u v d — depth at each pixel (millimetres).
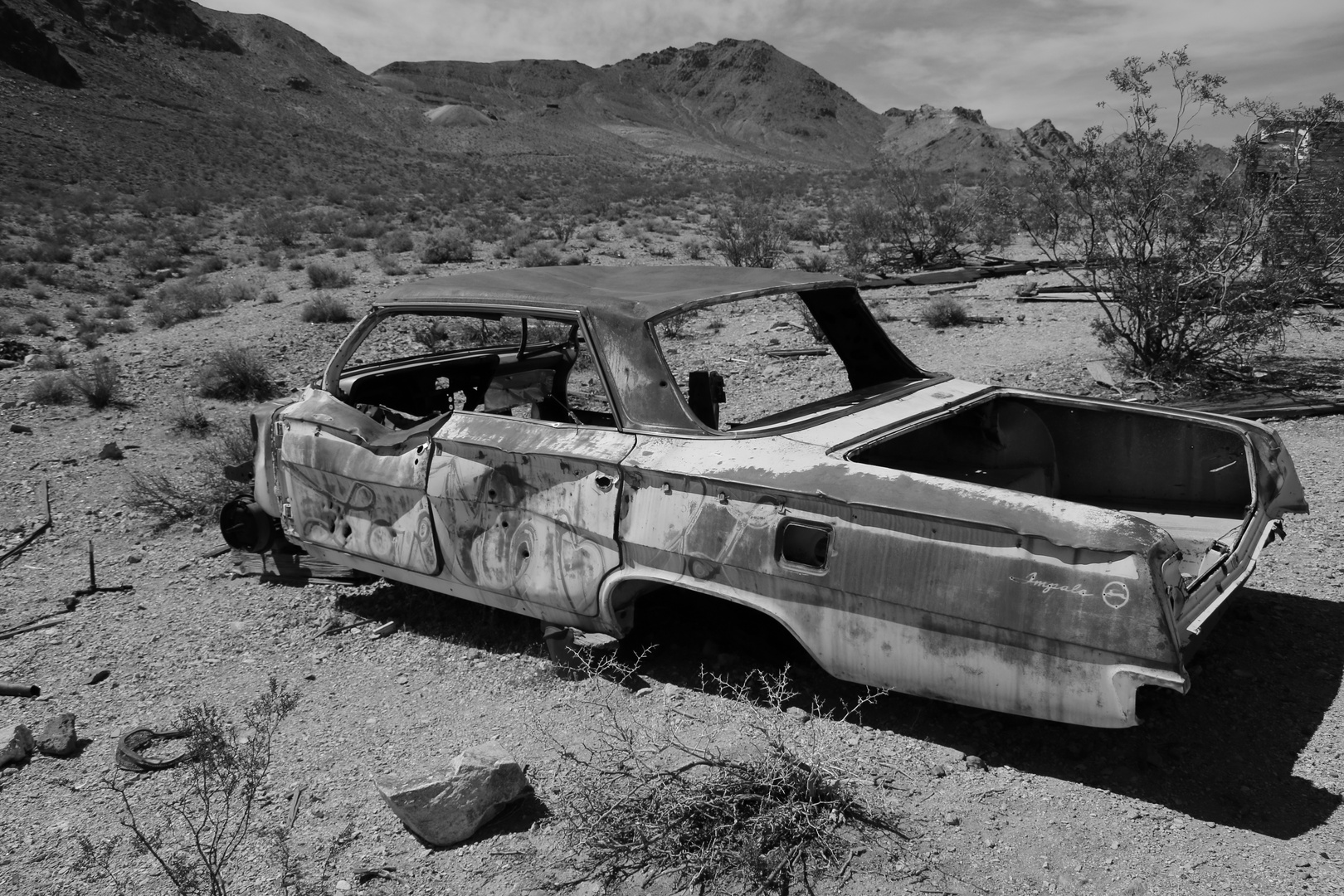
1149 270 9648
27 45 96688
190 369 12945
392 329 14797
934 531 3396
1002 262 20297
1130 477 4988
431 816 3426
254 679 4824
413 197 49312
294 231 32062
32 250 25844
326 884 3301
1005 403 5016
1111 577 3164
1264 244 9227
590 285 4656
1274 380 9391
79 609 5820
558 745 3980
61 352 14336
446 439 4523
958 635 3396
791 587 3670
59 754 4266
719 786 3402
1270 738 3797
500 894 3213
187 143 72500
